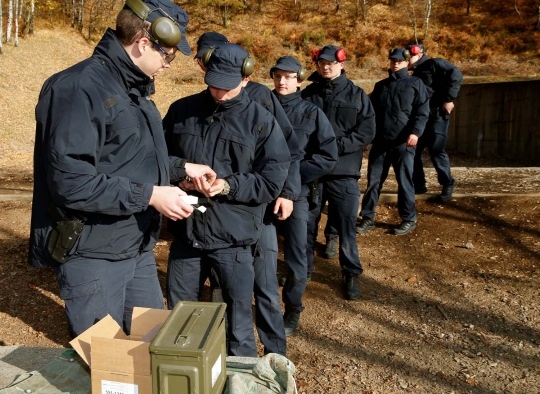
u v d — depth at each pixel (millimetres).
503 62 24953
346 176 4195
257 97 3193
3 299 4160
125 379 1634
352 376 3270
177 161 2529
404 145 5453
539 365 3354
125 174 1996
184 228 2736
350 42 26141
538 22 26109
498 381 3193
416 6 28969
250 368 1963
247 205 2732
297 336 3779
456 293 4402
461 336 3730
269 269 3047
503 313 4031
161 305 2375
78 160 1834
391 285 4602
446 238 5555
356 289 4355
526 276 4648
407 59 5297
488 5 28406
